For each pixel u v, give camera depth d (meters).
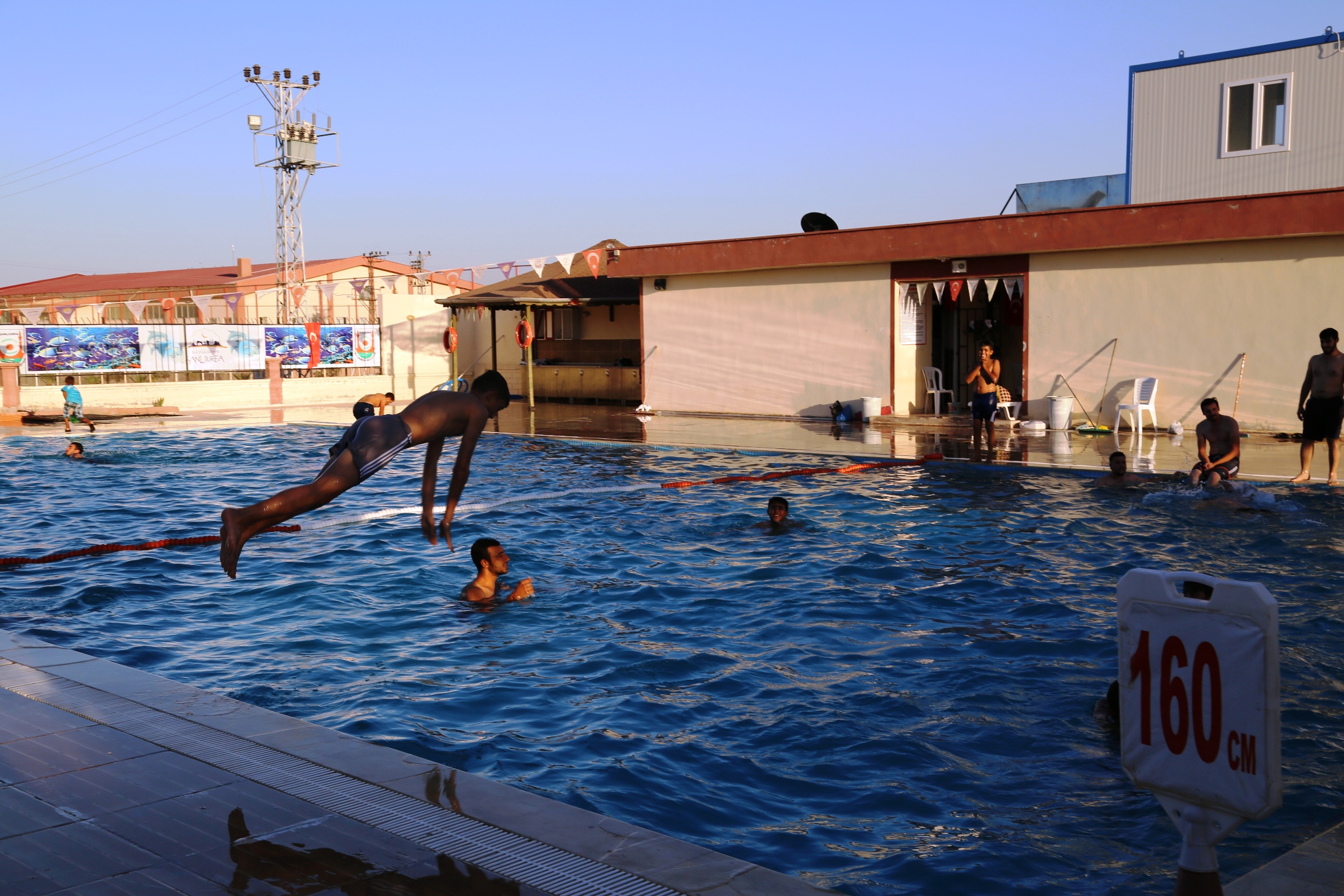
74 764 4.21
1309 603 7.54
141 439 20.59
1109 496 12.15
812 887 3.21
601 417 24.12
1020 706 5.62
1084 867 3.86
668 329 24.64
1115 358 18.58
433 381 33.25
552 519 11.52
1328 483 12.44
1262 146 20.73
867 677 6.16
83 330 26.58
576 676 6.24
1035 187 28.33
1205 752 2.80
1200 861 2.85
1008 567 8.91
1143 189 22.30
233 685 6.07
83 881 3.23
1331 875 3.35
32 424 23.67
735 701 5.76
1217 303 17.48
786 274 22.56
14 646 6.06
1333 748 4.93
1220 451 12.14
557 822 3.67
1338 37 19.58
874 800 4.48
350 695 5.89
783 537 10.41
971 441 17.69
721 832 4.17
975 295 23.31
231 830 3.60
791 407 22.78
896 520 11.16
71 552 9.91
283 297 36.47
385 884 3.21
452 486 5.21
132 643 7.01
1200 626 2.79
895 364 21.20
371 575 8.98
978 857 3.94
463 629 7.34
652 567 9.20
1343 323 16.34
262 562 9.51
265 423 23.58
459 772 4.14
